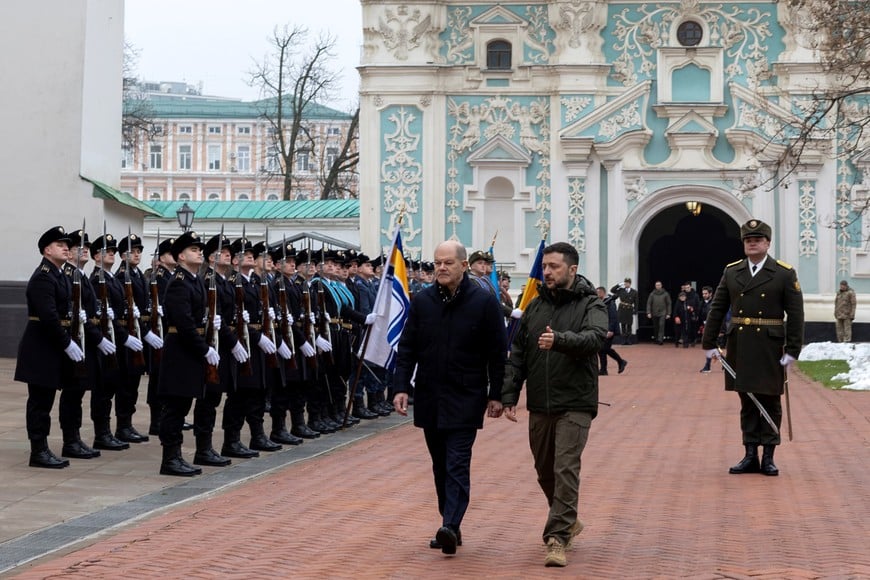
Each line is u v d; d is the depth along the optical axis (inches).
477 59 1681.8
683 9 1664.6
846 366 1266.0
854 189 1625.2
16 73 1251.8
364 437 753.0
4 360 1218.6
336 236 1884.8
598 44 1669.5
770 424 585.3
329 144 3479.3
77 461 629.0
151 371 710.5
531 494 537.6
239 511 497.0
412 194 1688.0
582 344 406.3
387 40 1686.8
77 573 390.6
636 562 404.5
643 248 1849.2
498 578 384.8
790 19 1626.5
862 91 1113.4
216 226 1920.5
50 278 598.2
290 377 718.5
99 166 1312.7
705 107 1641.2
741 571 387.9
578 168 1662.2
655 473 594.9
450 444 421.7
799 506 502.3
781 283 582.6
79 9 1250.0
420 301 431.8
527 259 1679.4
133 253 733.3
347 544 434.6
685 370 1314.0
